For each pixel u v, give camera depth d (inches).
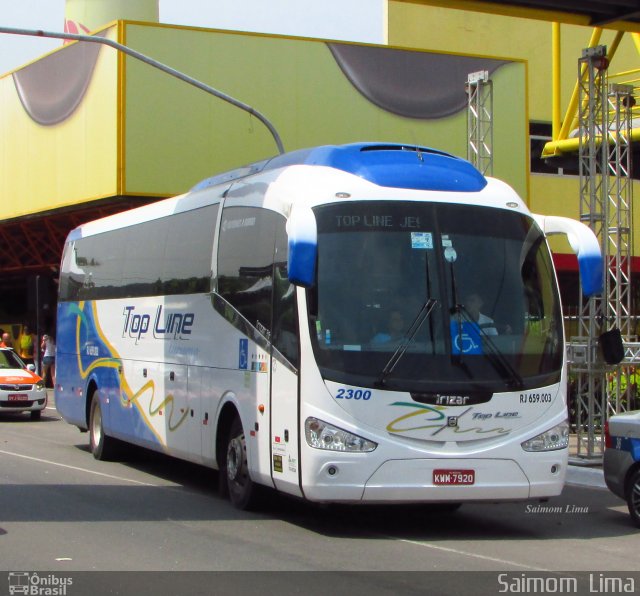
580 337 654.5
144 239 584.4
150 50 1099.3
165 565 337.7
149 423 555.8
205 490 516.7
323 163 417.7
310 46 1170.6
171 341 528.7
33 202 1244.5
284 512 446.9
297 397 378.9
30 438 781.9
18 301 1647.4
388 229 390.6
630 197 729.6
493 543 387.2
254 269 433.1
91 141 1135.0
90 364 660.1
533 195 1385.3
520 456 384.2
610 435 439.2
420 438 374.9
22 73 1268.5
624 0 666.2
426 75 1218.0
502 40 1450.5
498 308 392.5
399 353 376.8
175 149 1107.9
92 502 471.8
